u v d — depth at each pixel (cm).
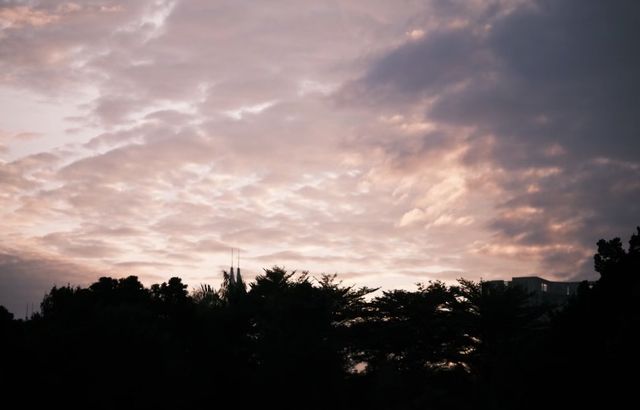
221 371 5553
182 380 4884
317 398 5412
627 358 2959
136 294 6406
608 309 3328
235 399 5419
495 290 7094
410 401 5919
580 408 3159
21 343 4175
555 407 3278
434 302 7188
